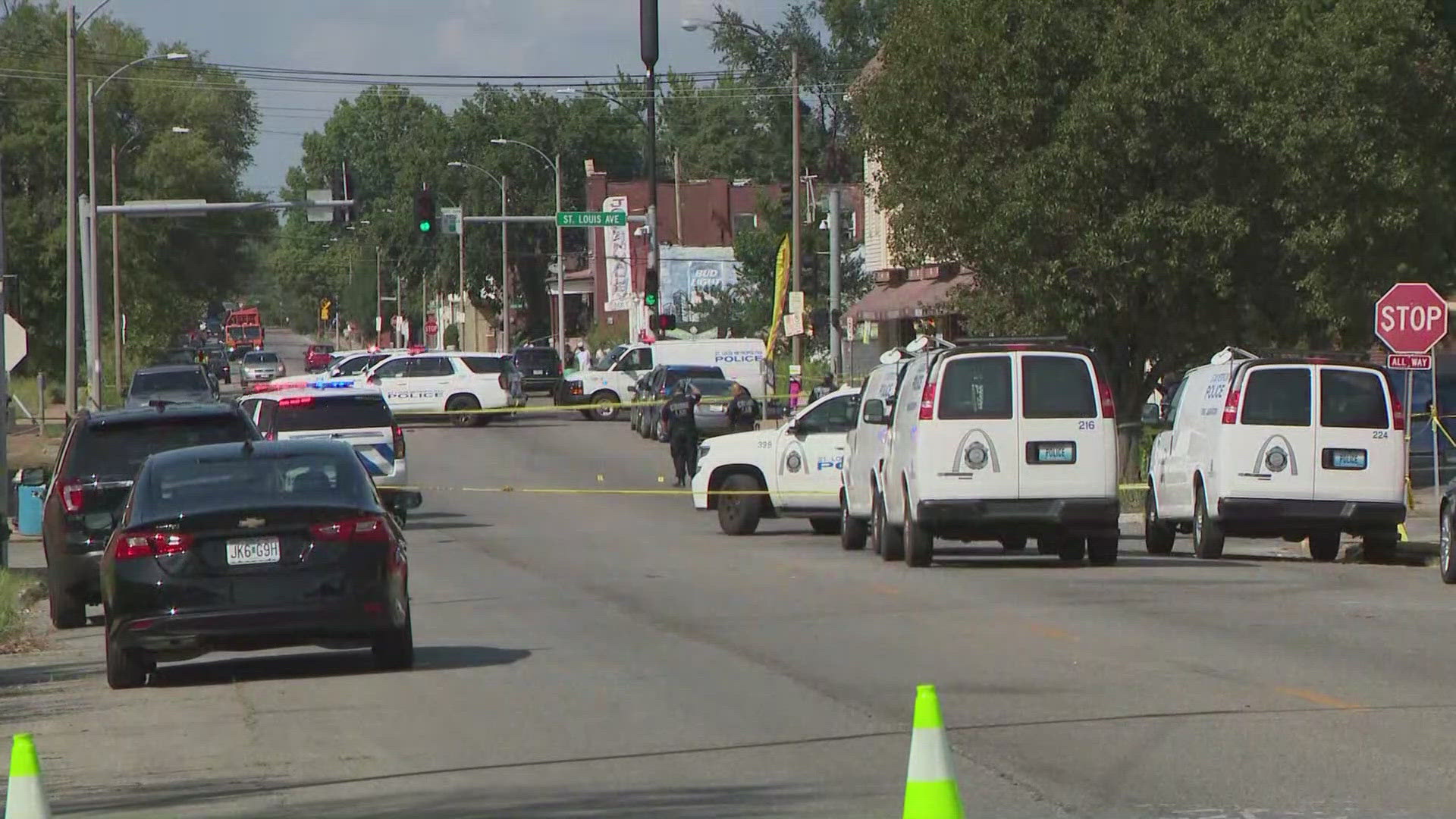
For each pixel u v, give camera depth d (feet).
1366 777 115.96
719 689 158.10
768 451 350.43
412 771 126.00
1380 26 391.24
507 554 318.24
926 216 398.01
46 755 138.72
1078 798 111.04
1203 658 169.78
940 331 637.30
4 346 310.04
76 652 209.36
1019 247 381.19
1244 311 400.88
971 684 156.46
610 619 216.54
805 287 608.60
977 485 257.34
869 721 140.36
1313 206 390.01
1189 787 113.39
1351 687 151.94
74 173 525.34
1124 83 368.89
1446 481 456.45
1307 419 280.10
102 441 233.96
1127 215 375.66
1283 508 279.69
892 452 277.85
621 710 148.87
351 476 174.60
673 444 479.82
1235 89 376.27
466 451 602.85
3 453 300.20
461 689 162.61
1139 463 416.05
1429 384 457.68
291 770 128.26
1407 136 406.21
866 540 316.60
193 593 164.45
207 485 171.83
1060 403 258.37
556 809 111.86
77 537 230.27
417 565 301.22
